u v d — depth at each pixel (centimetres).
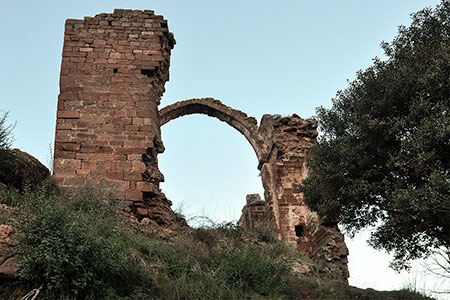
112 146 1514
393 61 1234
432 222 1053
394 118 1116
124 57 1683
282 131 2209
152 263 1008
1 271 737
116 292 824
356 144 1242
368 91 1247
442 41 1168
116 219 1195
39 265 755
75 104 1570
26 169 1204
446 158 1039
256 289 1077
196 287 938
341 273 1603
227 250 1213
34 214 849
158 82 1744
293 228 1998
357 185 1184
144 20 1769
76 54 1661
